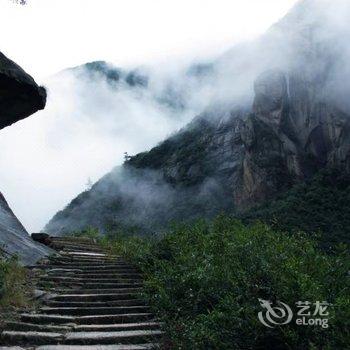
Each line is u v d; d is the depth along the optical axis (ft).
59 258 32.89
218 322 16.37
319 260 19.70
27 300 21.22
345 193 135.85
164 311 20.39
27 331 17.52
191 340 15.48
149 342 17.39
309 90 169.37
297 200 134.62
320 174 151.53
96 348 16.15
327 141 162.81
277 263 18.30
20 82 24.48
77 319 19.69
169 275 23.89
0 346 15.96
